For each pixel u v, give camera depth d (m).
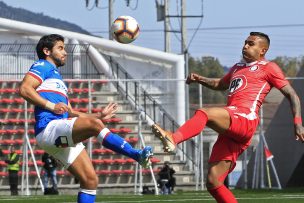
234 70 21.02
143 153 17.66
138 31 27.16
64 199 42.91
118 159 63.75
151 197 44.81
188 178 63.06
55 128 18.66
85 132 18.39
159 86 73.94
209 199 40.47
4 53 73.31
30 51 73.88
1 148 63.91
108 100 70.19
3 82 69.38
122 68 74.62
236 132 19.39
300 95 65.56
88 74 72.44
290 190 55.41
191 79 22.25
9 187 59.91
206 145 71.44
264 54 20.77
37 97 18.86
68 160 19.20
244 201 37.91
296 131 19.61
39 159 63.22
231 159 20.06
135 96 68.56
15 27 75.88
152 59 77.62
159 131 17.91
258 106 20.02
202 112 18.78
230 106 19.86
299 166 65.88
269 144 66.56
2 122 60.56
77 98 69.62
